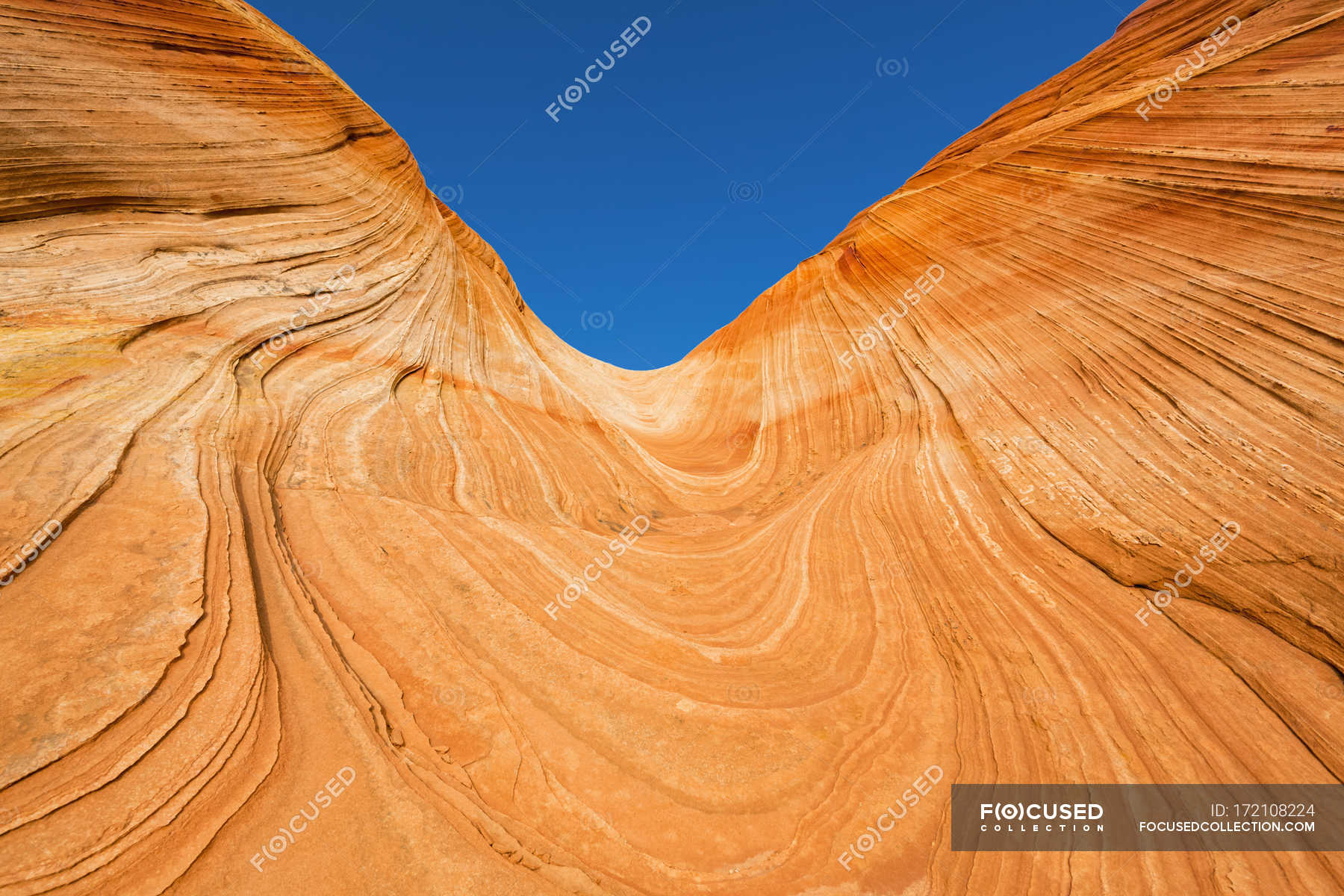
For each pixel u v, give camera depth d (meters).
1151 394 9.52
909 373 15.70
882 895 4.56
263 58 13.32
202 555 5.19
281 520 6.76
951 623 7.91
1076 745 5.90
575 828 4.64
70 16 9.41
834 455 16.03
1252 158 10.56
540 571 8.02
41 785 3.26
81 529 4.89
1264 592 6.71
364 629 5.92
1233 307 9.21
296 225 11.94
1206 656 6.62
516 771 4.97
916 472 11.80
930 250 19.55
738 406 24.09
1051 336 12.27
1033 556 8.77
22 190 8.33
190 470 6.13
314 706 4.66
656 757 5.49
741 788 5.32
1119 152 13.91
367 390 10.25
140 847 3.27
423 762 4.70
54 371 6.51
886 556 9.62
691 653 7.26
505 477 10.76
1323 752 5.42
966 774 5.71
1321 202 8.92
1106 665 6.80
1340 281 8.14
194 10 11.70
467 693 5.61
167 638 4.37
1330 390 7.50
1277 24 13.02
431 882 3.80
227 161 11.06
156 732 3.80
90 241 8.72
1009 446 10.97
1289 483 7.18
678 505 14.96
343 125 15.73
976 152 23.12
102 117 9.33
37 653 3.90
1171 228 11.38
